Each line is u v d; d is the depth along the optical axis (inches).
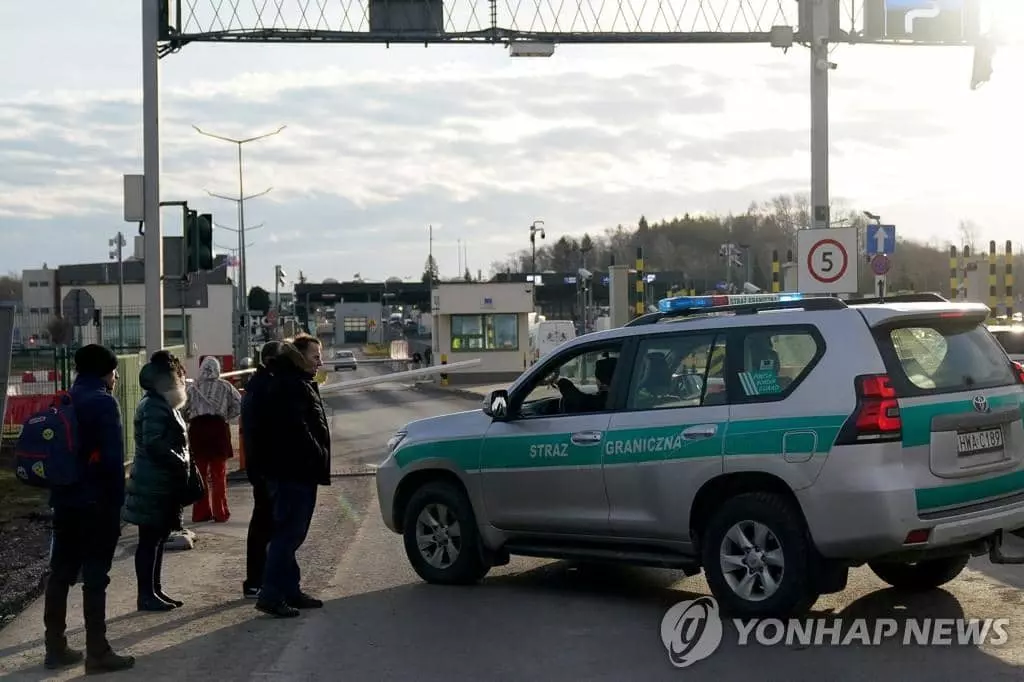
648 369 316.5
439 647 282.5
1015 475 290.7
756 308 305.0
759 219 4463.6
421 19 711.7
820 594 294.0
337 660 272.7
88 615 266.4
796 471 277.6
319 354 328.5
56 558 272.1
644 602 327.0
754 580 288.7
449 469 353.4
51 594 271.7
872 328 278.2
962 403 280.1
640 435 309.4
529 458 333.1
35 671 270.5
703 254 5383.9
